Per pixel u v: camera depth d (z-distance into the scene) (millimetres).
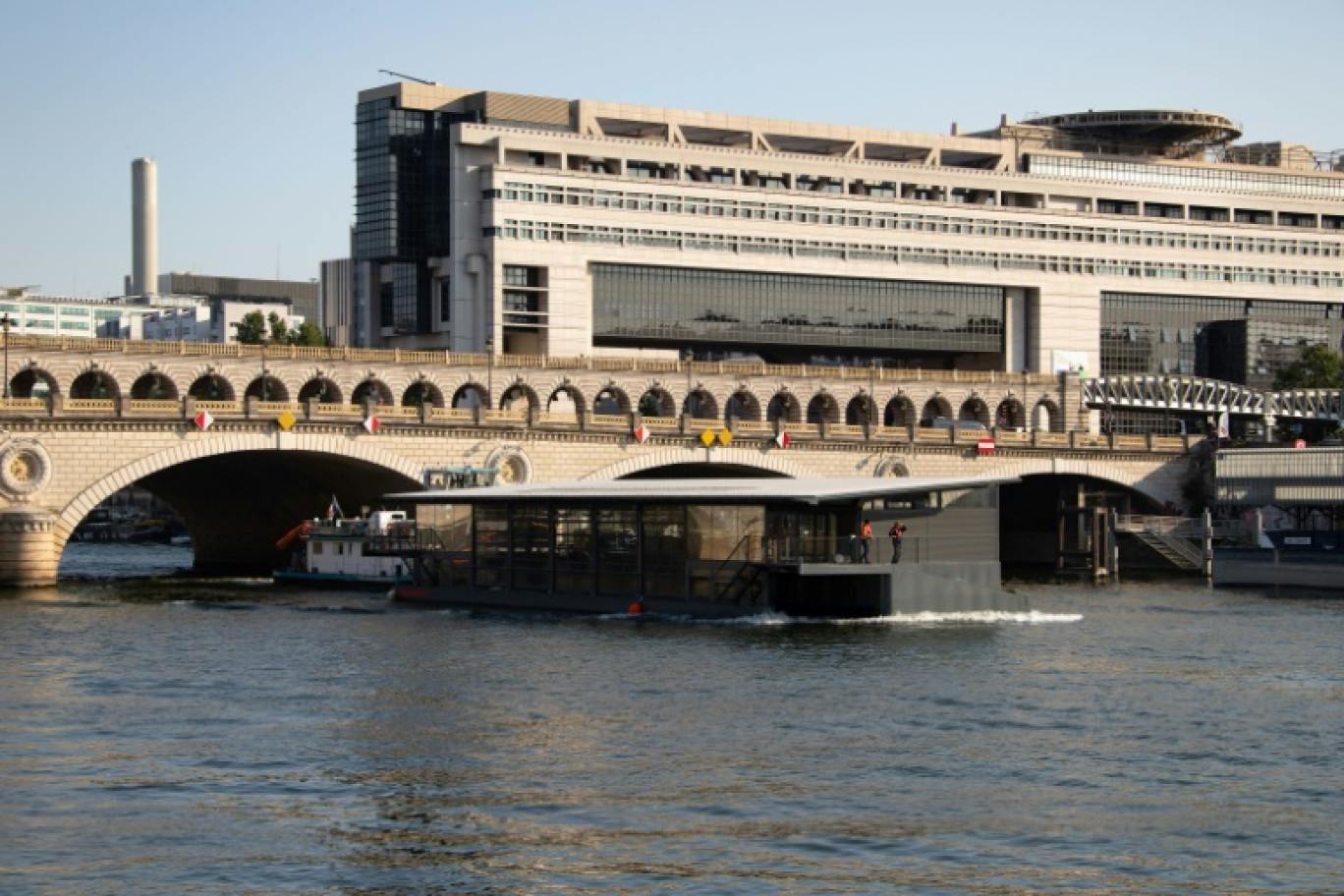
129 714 75750
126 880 52156
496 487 129250
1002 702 78250
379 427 146375
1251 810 59656
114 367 143625
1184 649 97000
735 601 109875
